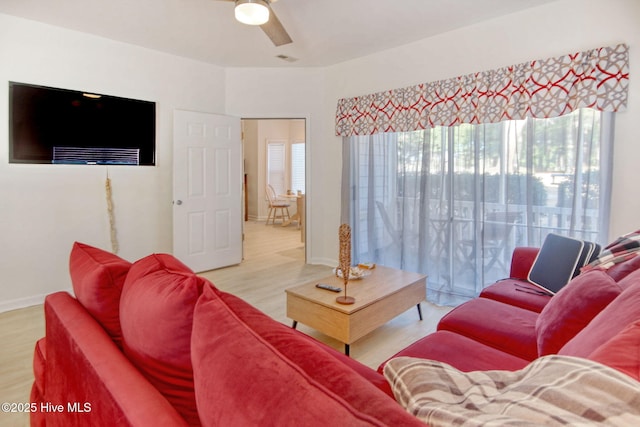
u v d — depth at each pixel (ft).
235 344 2.18
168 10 9.92
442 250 11.63
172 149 13.69
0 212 10.28
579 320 4.47
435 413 2.08
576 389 1.98
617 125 8.55
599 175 8.81
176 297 2.84
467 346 5.22
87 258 4.40
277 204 26.91
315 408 1.63
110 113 12.13
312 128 15.62
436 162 11.75
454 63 11.30
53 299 4.42
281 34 8.95
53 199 11.16
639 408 1.74
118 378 2.73
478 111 10.61
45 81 10.82
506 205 10.34
